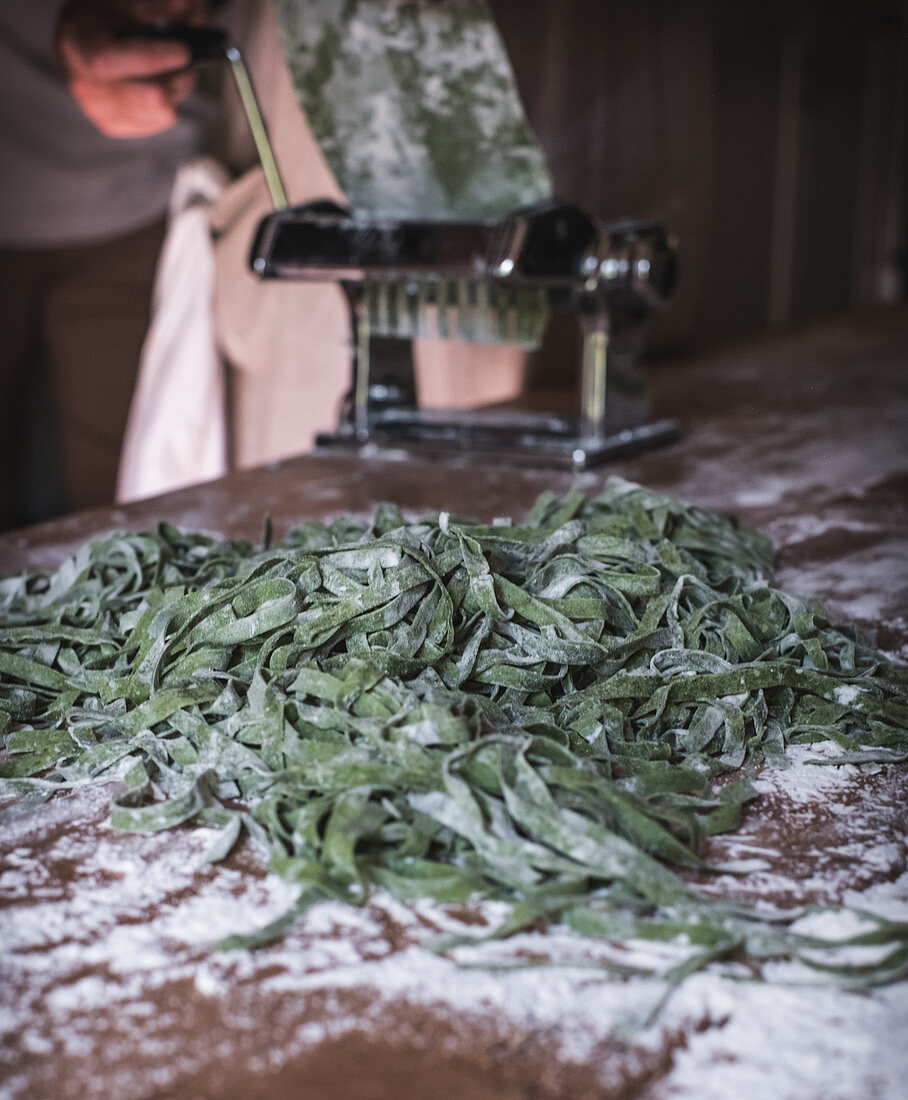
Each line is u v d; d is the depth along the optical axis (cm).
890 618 84
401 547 69
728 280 221
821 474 111
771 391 147
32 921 51
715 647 72
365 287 113
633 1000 45
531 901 50
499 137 104
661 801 60
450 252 103
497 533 76
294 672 64
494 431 116
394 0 100
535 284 105
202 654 68
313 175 147
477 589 69
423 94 103
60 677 73
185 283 147
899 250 283
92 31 134
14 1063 42
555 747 57
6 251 135
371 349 117
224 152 148
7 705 71
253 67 146
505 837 52
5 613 80
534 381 168
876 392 146
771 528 98
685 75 183
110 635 75
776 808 62
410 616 69
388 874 52
